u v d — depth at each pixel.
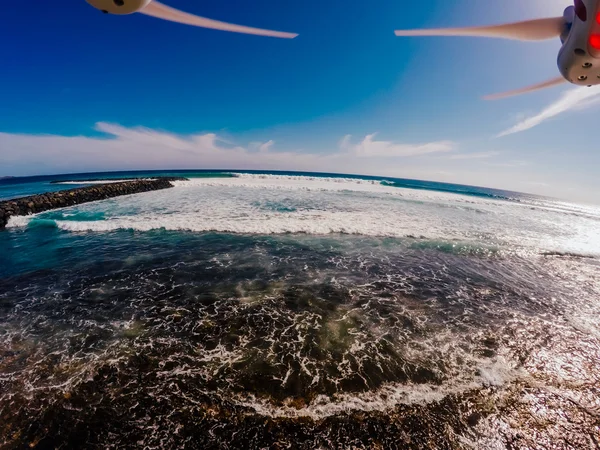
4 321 5.92
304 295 7.20
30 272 8.27
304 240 11.70
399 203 22.94
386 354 5.12
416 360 5.00
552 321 6.60
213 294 7.14
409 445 3.52
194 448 3.44
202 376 4.49
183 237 11.67
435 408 4.03
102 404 3.96
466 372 4.77
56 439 3.50
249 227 13.07
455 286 8.20
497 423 3.84
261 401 4.05
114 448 3.43
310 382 4.41
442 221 16.48
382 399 4.14
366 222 14.84
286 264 9.15
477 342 5.63
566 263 10.74
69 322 5.92
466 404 4.12
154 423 3.71
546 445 3.57
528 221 19.12
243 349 5.15
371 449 3.46
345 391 4.25
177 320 6.03
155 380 4.40
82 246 10.49
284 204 19.78
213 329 5.73
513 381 4.62
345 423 3.76
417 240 12.32
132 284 7.61
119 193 24.50
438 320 6.37
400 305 6.94
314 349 5.19
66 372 4.53
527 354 5.34
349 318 6.25
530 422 3.88
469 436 3.66
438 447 3.51
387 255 10.38
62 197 19.52
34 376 4.43
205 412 3.88
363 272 8.79
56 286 7.46
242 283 7.76
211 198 22.06
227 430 3.64
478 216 19.33
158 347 5.17
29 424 3.66
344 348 5.24
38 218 15.02
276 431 3.65
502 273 9.41
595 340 5.89
